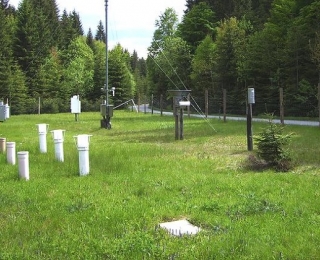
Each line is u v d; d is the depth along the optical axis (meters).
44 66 67.12
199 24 70.19
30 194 8.45
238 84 51.09
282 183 9.11
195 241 5.50
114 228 6.11
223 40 53.56
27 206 7.47
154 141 19.66
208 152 15.17
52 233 5.97
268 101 41.75
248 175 10.29
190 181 9.55
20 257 5.09
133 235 5.67
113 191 8.66
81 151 10.66
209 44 59.59
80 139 10.63
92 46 97.88
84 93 72.44
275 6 48.09
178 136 20.22
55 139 13.09
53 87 66.88
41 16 75.50
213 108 47.81
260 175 10.13
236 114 45.81
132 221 6.42
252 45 47.91
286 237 5.54
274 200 7.53
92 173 10.79
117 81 71.81
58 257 5.09
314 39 39.06
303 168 11.15
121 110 61.84
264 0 60.72
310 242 5.36
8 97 58.09
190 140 19.47
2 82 57.78
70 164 12.14
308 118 34.28
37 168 11.62
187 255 5.01
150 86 77.06
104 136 22.66
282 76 42.94
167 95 65.00
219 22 68.88
